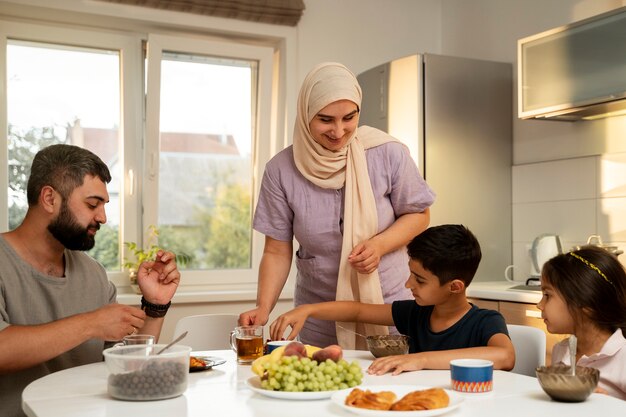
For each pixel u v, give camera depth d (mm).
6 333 1517
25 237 1780
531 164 3441
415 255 1770
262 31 3648
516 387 1371
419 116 3312
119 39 3482
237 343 1646
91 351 1856
